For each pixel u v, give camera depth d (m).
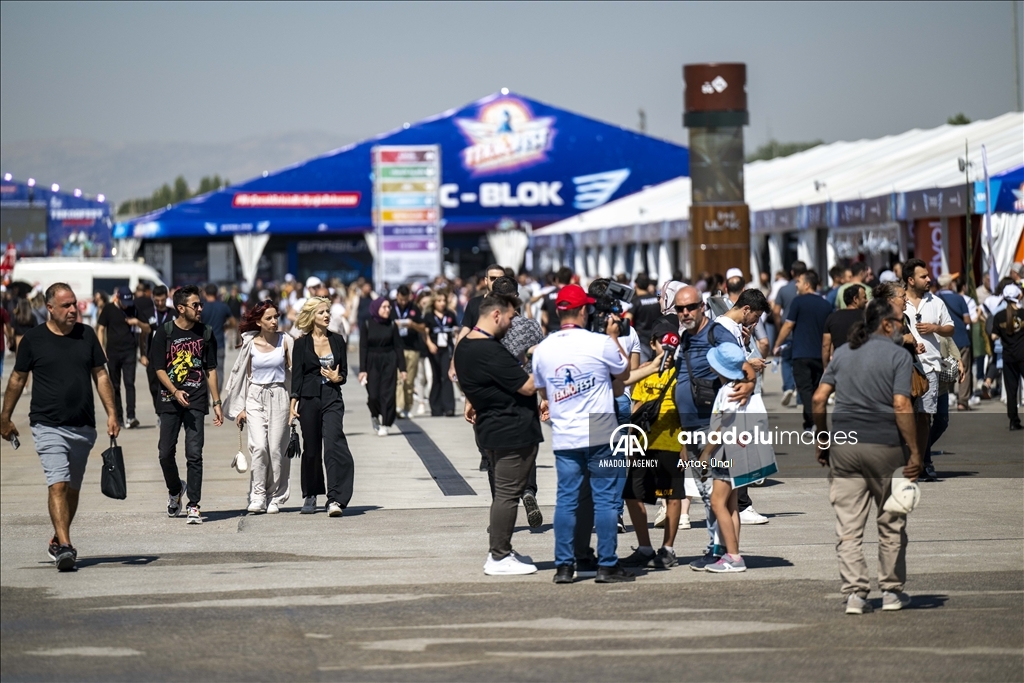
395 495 28.12
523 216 155.75
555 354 19.42
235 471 32.06
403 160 109.44
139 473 31.97
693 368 20.36
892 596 17.58
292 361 25.88
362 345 39.59
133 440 39.22
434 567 20.77
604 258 108.69
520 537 23.33
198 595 19.02
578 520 20.67
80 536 23.66
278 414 26.08
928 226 52.75
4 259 87.38
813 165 84.75
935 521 23.80
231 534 23.77
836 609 17.67
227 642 16.44
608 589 19.14
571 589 19.19
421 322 44.88
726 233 64.44
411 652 15.86
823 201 60.81
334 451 25.55
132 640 16.58
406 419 44.81
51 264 76.12
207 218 150.50
